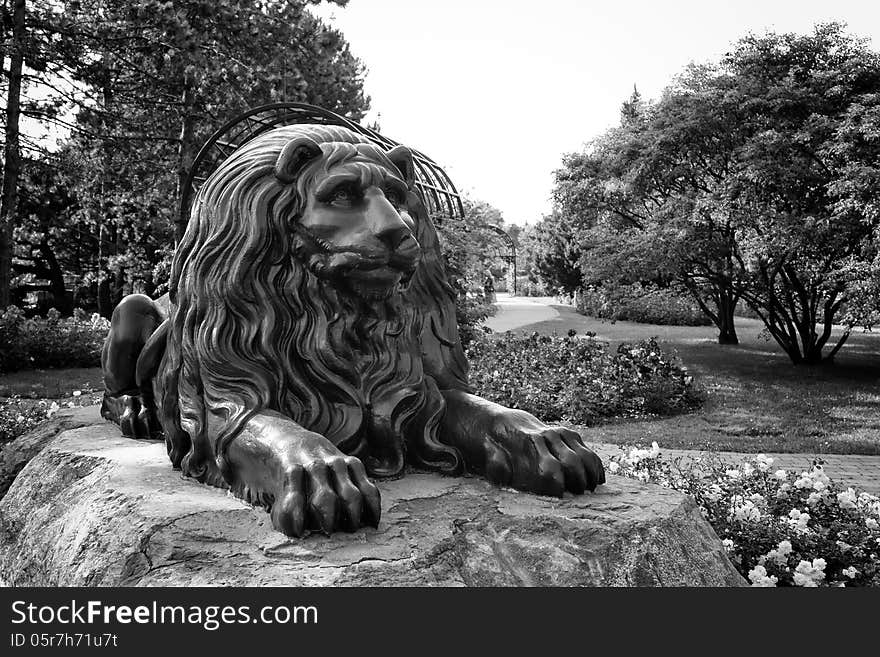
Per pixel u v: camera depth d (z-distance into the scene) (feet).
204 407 8.27
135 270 59.16
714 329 71.00
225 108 39.29
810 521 12.65
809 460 23.41
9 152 42.24
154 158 43.65
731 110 39.24
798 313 49.39
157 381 10.04
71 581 7.18
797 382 39.09
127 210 55.16
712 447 25.08
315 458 6.80
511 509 7.56
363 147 8.13
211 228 8.10
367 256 7.50
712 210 38.75
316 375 7.98
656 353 35.73
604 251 46.73
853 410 32.12
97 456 9.72
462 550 6.79
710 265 44.98
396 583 6.13
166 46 39.47
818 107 37.32
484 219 35.94
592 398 30.78
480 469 8.46
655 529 7.46
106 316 68.49
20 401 28.66
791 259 39.24
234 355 7.85
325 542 6.55
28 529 9.23
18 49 39.50
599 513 7.58
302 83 40.93
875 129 32.22
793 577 10.68
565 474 7.94
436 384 9.03
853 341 56.80
